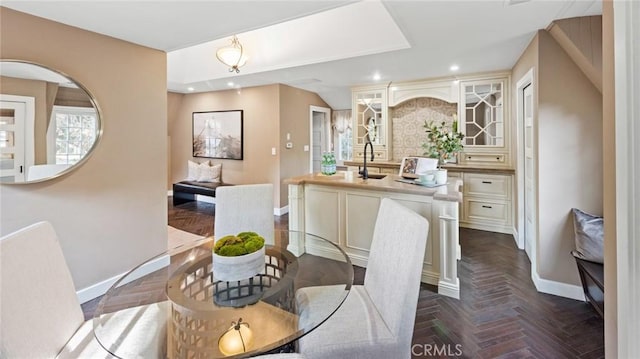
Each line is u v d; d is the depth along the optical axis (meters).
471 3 2.10
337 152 7.26
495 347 1.91
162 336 1.36
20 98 2.15
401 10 2.21
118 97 2.69
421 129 5.19
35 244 1.24
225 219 2.48
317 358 1.30
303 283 1.82
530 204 3.31
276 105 5.26
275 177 5.38
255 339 1.32
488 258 3.32
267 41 4.12
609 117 0.84
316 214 3.41
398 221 1.57
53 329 1.24
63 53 2.33
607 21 0.85
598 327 2.09
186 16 2.24
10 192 2.14
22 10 2.09
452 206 2.55
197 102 6.18
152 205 3.02
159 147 3.06
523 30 2.54
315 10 2.17
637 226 0.70
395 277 1.45
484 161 4.43
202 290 1.71
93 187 2.55
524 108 3.46
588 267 2.16
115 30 2.48
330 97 6.54
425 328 2.11
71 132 2.41
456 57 3.46
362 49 3.39
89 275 2.55
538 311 2.30
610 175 0.84
